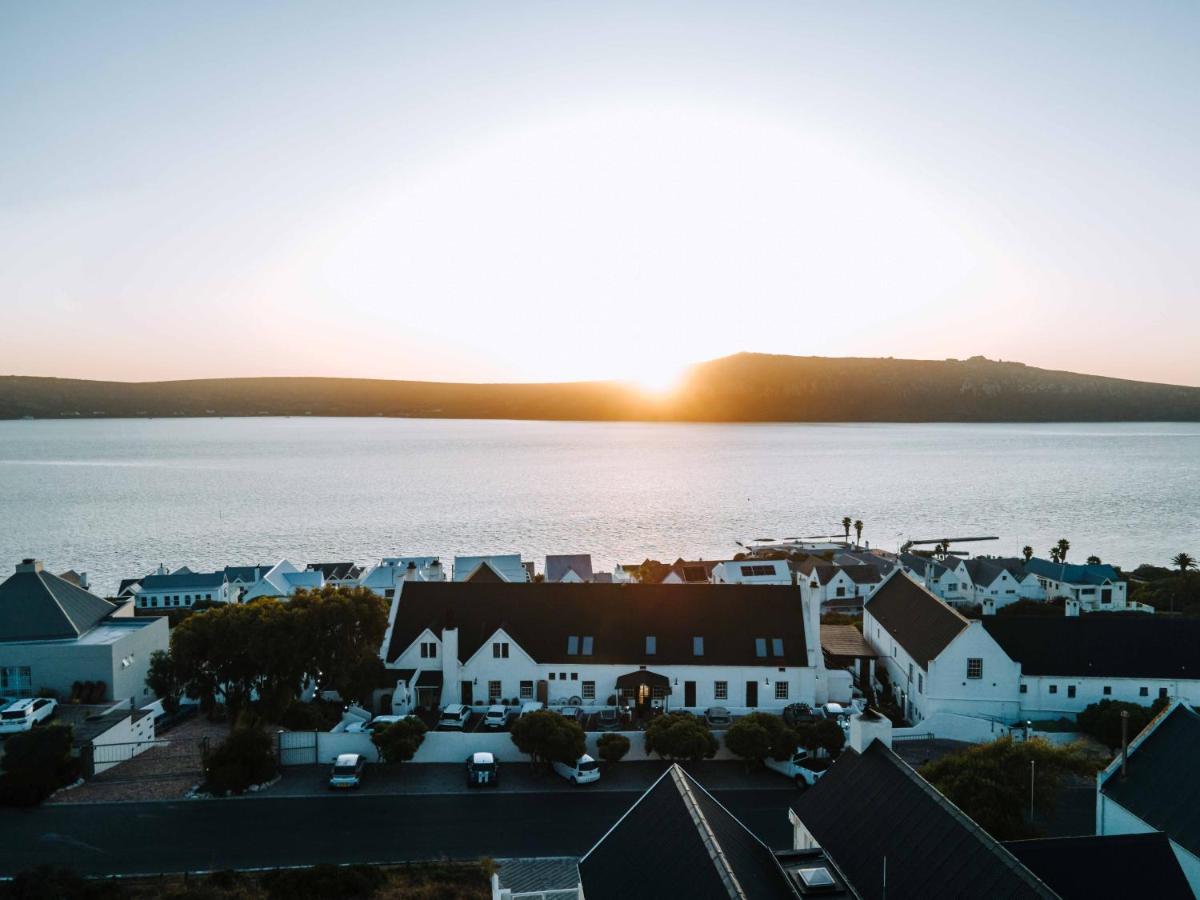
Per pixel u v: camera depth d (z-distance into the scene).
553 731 62.75
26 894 42.97
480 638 80.81
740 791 61.16
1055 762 52.12
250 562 192.88
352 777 60.44
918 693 78.94
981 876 30.75
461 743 66.19
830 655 90.88
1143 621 81.00
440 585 85.25
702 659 78.38
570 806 58.19
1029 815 50.38
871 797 38.66
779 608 81.56
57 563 191.75
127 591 144.62
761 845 36.28
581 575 140.25
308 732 66.12
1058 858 35.88
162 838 52.50
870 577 148.00
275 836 53.12
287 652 69.81
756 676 77.81
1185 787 43.78
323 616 72.44
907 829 35.38
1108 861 35.94
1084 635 80.12
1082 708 77.44
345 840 52.75
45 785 57.69
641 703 77.12
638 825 36.03
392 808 57.59
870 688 87.31
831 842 38.00
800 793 60.66
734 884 28.50
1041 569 158.75
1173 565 182.38
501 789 61.06
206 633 70.44
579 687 78.44
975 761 51.31
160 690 72.75
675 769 38.38
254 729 62.69
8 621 77.00
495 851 51.56
